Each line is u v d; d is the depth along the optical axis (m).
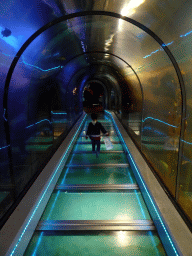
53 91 7.41
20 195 3.80
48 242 3.21
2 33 3.00
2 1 2.60
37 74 5.08
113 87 18.41
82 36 5.86
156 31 3.61
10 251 2.52
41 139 5.90
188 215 3.15
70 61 8.72
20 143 4.45
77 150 8.16
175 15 2.84
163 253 3.00
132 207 4.20
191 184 3.44
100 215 3.94
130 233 3.37
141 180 4.75
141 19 3.72
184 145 3.25
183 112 3.19
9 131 3.74
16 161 4.27
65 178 5.61
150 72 5.45
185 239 2.64
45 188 4.19
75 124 12.84
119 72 10.88
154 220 3.58
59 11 3.79
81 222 3.58
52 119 7.06
